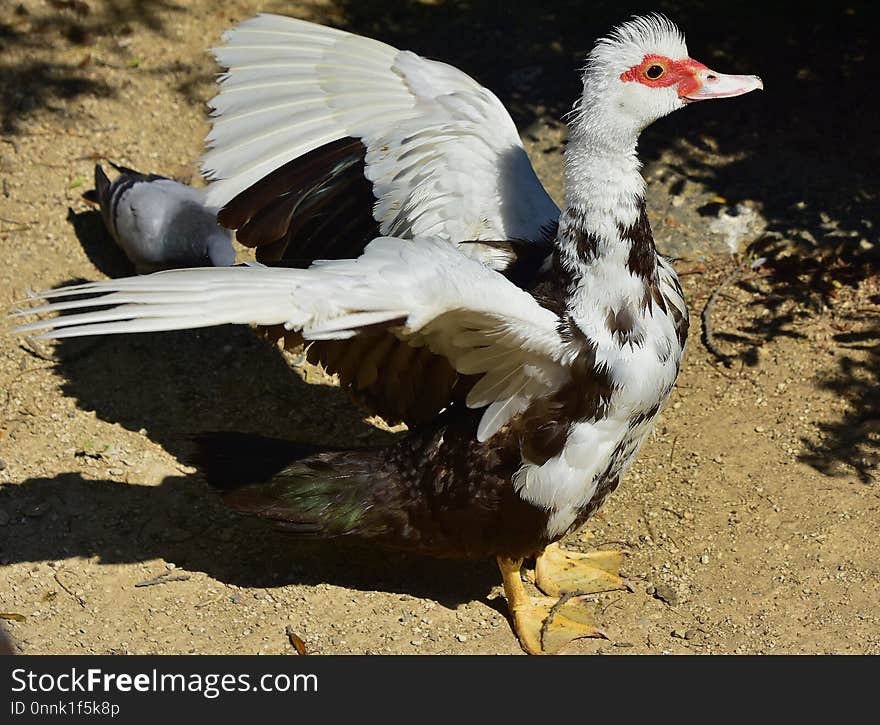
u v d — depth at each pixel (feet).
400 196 20.45
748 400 24.99
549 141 31.27
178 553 22.09
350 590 21.50
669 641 20.08
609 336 18.21
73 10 34.83
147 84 32.96
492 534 19.66
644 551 22.08
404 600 21.33
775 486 22.98
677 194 29.89
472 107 20.80
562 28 34.73
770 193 29.60
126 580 21.45
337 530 20.17
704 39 33.78
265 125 21.12
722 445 24.03
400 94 21.22
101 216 28.71
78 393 25.30
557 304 18.47
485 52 33.94
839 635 19.86
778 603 20.63
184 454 24.16
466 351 18.10
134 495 23.15
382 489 19.95
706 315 26.71
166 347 26.66
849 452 23.54
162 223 26.07
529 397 18.47
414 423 20.12
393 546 20.44
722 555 21.75
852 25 34.01
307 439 24.72
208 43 34.22
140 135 31.60
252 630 20.49
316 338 16.16
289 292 15.92
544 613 20.61
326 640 20.27
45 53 33.55
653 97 17.88
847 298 27.09
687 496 23.02
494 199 20.08
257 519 22.88
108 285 15.69
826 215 28.91
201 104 32.48
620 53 17.95
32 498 22.82
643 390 18.49
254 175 20.90
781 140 30.99
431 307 16.43
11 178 30.17
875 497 22.50
